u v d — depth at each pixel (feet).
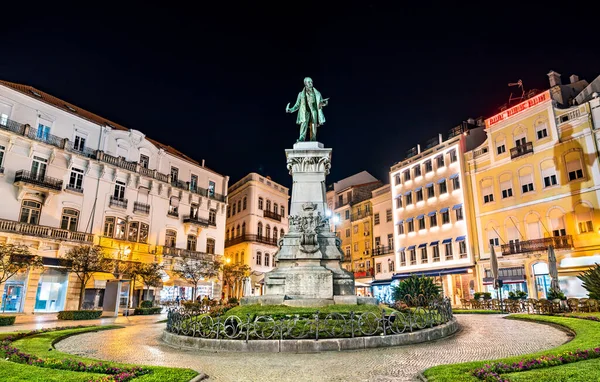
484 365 18.39
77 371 19.52
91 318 67.26
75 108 116.88
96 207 103.96
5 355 24.04
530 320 44.14
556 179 96.27
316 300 37.86
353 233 165.27
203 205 137.90
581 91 106.32
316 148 48.37
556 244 92.22
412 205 136.56
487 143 114.83
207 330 30.04
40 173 94.58
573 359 19.39
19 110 93.35
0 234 82.84
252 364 22.72
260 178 165.07
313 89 52.13
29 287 85.56
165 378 18.07
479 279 110.01
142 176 116.88
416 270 129.80
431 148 133.49
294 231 44.60
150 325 52.42
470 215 116.26
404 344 28.25
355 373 20.11
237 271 136.67
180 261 118.52
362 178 181.88
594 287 50.83
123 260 104.12
